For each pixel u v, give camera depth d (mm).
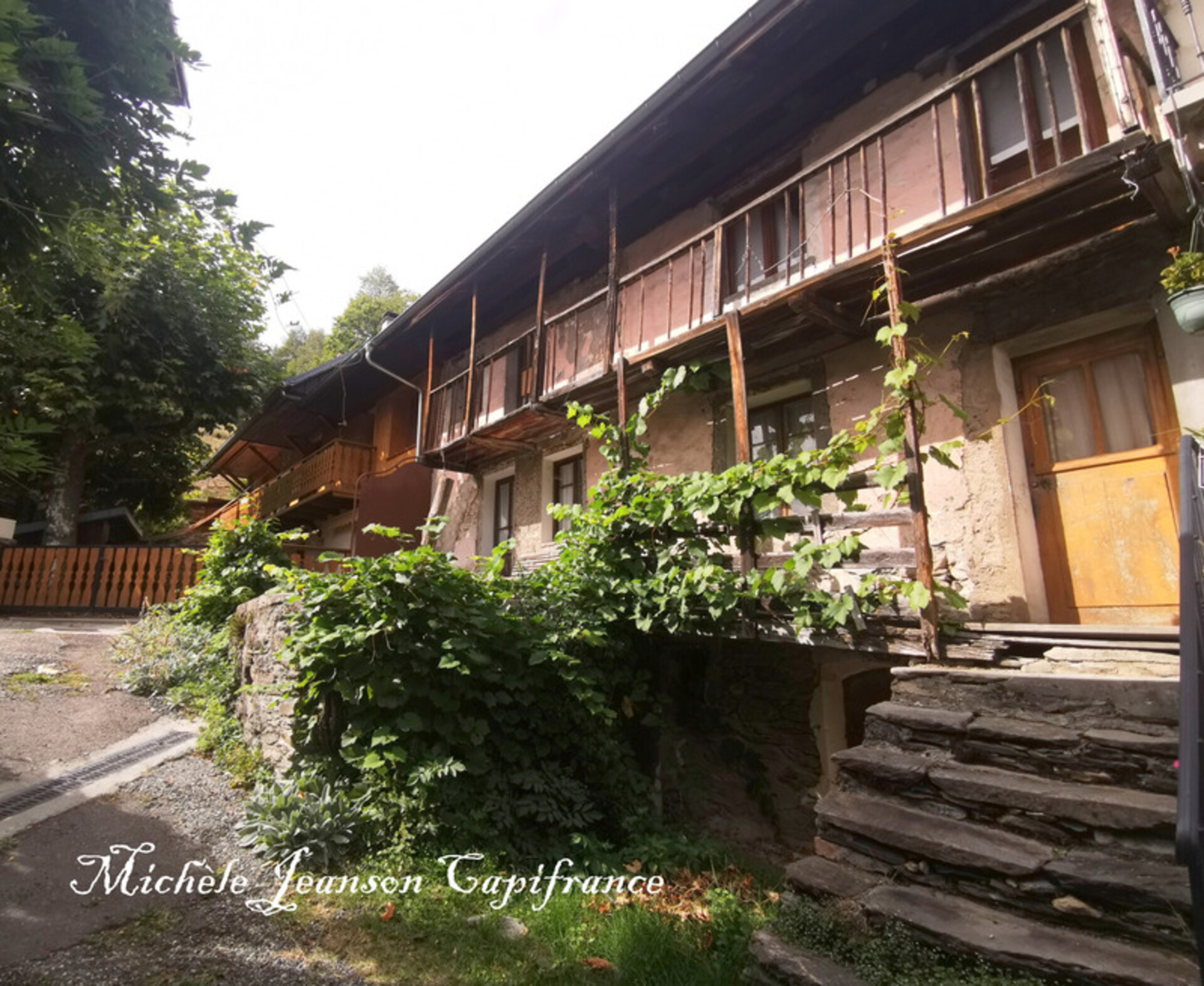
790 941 2529
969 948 2201
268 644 5262
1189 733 1562
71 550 11070
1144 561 4402
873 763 2957
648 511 5184
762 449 6762
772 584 4234
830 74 6664
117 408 12547
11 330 2594
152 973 2709
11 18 2057
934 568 4844
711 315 7277
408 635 4430
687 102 6418
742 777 5781
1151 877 2143
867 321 5418
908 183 5824
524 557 9625
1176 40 4383
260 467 21812
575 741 4996
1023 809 2531
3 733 5039
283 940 3059
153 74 2869
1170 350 4230
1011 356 5090
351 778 4293
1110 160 3600
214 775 4883
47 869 3398
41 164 2674
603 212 8320
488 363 9195
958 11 5820
